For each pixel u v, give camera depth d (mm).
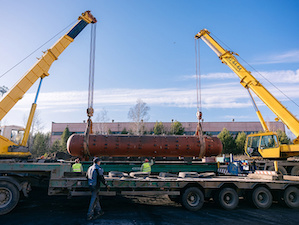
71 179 7020
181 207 7945
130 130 45094
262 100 14469
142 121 44406
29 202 8203
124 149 9758
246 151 14961
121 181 7355
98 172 6371
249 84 14938
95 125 49594
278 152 13289
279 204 8789
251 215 7031
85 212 6898
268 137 13977
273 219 6637
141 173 8266
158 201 8914
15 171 6957
